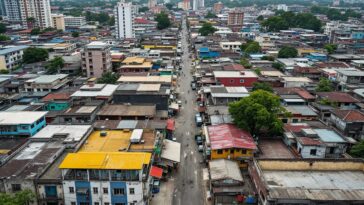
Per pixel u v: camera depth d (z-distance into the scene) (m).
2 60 144.38
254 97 73.94
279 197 42.22
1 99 96.19
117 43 199.75
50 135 66.38
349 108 91.31
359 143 65.81
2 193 46.59
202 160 71.25
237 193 52.59
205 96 100.25
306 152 64.06
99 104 88.69
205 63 147.75
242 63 139.38
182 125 91.19
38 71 133.00
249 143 65.06
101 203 50.78
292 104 91.81
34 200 50.16
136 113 81.06
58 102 92.00
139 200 50.38
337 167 51.53
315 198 42.00
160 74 127.06
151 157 57.47
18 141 69.12
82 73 138.50
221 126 74.12
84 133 66.88
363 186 46.62
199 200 57.03
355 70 117.06
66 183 49.78
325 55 156.88
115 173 49.44
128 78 113.62
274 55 162.62
